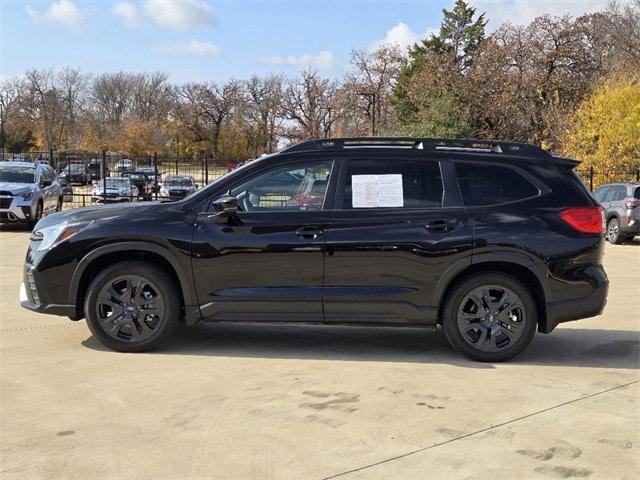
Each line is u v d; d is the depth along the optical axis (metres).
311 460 3.64
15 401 4.51
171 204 5.88
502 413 4.40
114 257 5.86
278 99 71.81
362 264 5.60
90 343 6.05
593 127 27.38
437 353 5.94
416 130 37.59
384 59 57.06
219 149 82.81
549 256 5.55
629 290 9.70
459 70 41.62
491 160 5.79
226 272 5.66
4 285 9.12
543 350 6.11
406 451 3.78
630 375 5.32
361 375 5.20
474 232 5.56
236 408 4.42
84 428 4.06
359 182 5.74
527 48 39.03
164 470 3.50
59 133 82.50
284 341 6.30
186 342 6.19
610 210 17.91
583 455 3.76
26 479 3.39
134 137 76.38
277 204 5.75
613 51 40.78
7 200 16.77
